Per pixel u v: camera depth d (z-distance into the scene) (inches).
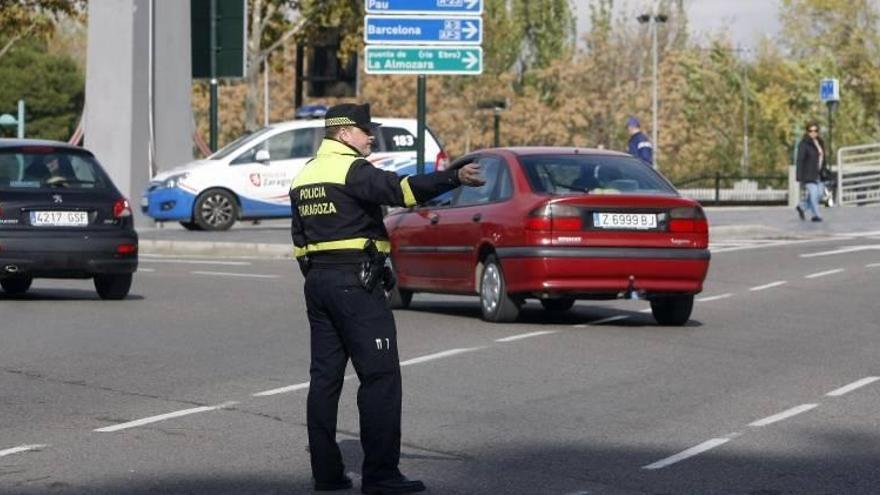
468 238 1266.0
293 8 3838.6
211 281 1654.8
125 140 2504.9
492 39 6451.8
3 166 1386.6
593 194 1199.6
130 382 937.5
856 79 5846.5
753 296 1465.3
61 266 1379.2
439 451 727.7
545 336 1160.2
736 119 6806.1
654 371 983.0
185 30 2588.6
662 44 6678.2
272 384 928.9
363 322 638.5
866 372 982.4
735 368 997.8
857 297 1449.3
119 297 1449.3
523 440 754.8
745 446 740.0
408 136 2434.8
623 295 1203.2
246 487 651.5
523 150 1275.8
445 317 1302.9
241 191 2377.0
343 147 654.5
